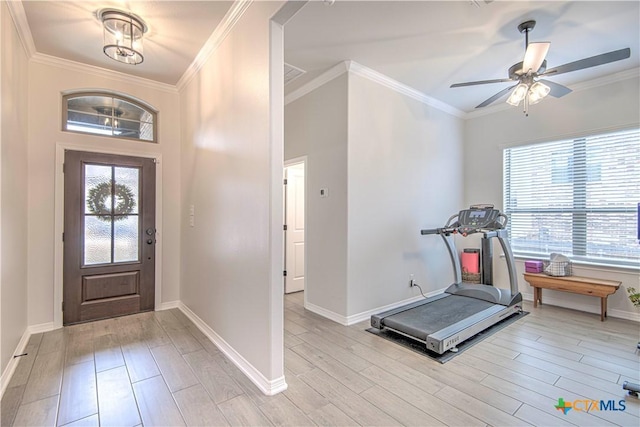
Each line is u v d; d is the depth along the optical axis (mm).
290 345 2936
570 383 2281
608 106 3812
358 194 3576
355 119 3541
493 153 4848
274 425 1829
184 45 3055
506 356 2701
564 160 4230
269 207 2178
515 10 2549
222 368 2490
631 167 3715
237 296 2582
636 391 2115
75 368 2459
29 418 1876
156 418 1887
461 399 2086
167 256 4016
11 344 2465
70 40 2963
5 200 2314
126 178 3740
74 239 3395
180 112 4055
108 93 3672
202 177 3334
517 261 4594
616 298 3738
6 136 2340
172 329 3291
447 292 4125
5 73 2301
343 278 3514
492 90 4207
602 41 3043
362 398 2094
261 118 2254
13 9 2402
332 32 2850
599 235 3947
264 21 2201
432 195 4535
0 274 2176
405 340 3047
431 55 3287
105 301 3578
